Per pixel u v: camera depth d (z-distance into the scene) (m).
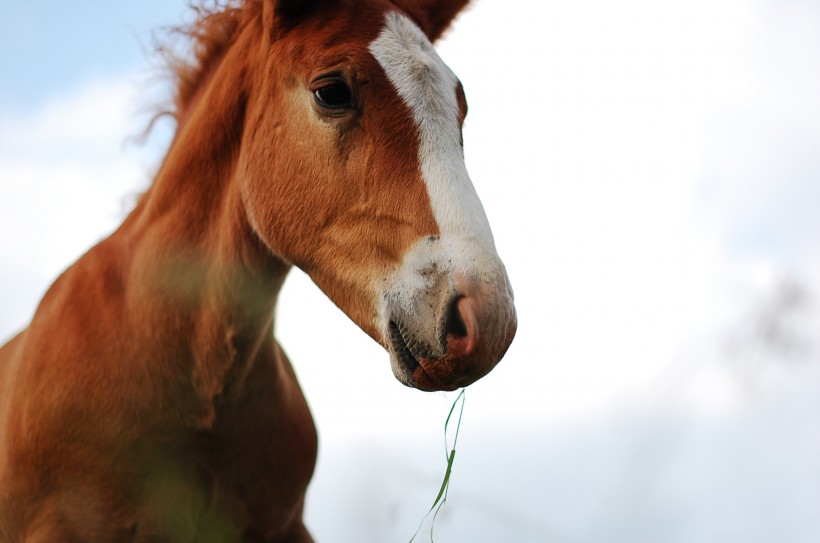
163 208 3.96
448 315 3.18
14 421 3.97
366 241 3.44
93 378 3.86
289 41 3.66
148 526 3.90
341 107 3.47
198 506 4.02
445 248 3.23
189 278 3.85
